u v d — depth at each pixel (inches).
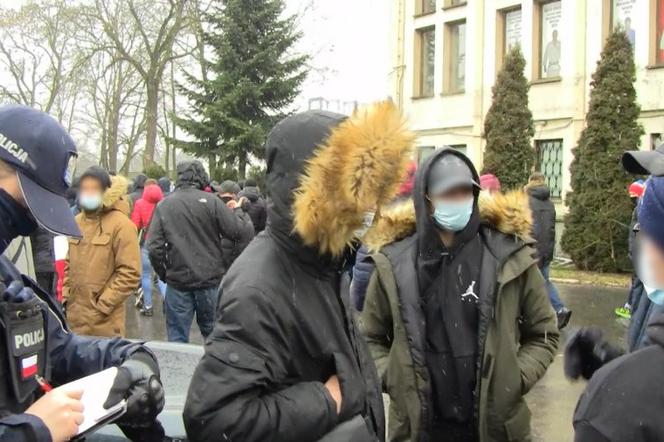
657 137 657.0
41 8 1147.9
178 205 225.6
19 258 155.0
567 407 225.3
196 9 1039.0
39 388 67.0
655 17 657.0
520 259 111.5
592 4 706.2
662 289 60.1
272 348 72.3
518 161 684.7
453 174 108.8
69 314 185.5
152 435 79.2
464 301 111.4
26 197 65.3
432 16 888.9
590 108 587.5
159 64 1173.7
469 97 838.5
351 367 77.3
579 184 589.6
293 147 74.7
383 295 119.9
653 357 54.6
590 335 80.1
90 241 184.5
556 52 753.0
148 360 78.8
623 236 561.9
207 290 228.5
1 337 62.1
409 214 119.7
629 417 52.9
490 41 815.7
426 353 112.4
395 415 115.6
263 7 961.5
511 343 109.7
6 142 65.6
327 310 77.2
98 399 65.9
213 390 70.3
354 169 70.9
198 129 951.6
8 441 57.5
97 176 182.4
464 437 113.8
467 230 111.7
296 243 75.7
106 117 1456.7
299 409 71.1
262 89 941.2
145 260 384.5
